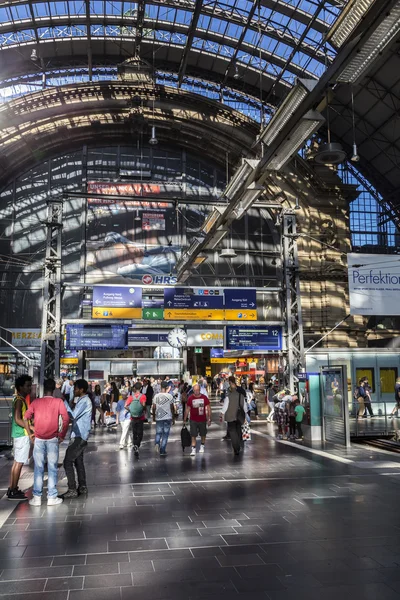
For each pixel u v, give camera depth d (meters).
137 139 37.78
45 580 4.59
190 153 38.97
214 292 21.77
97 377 29.59
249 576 4.66
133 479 9.22
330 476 9.33
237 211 17.09
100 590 4.38
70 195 20.78
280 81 36.88
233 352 27.92
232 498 7.64
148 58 38.12
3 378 13.74
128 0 31.27
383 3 7.37
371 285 16.47
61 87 35.06
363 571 4.76
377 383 18.33
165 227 37.12
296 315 22.30
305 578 4.61
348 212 38.22
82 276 35.41
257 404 25.41
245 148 37.41
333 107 36.69
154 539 5.73
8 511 7.03
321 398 15.29
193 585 4.47
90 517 6.68
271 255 38.41
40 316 34.84
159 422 12.46
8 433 13.41
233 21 31.73
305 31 29.12
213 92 40.38
